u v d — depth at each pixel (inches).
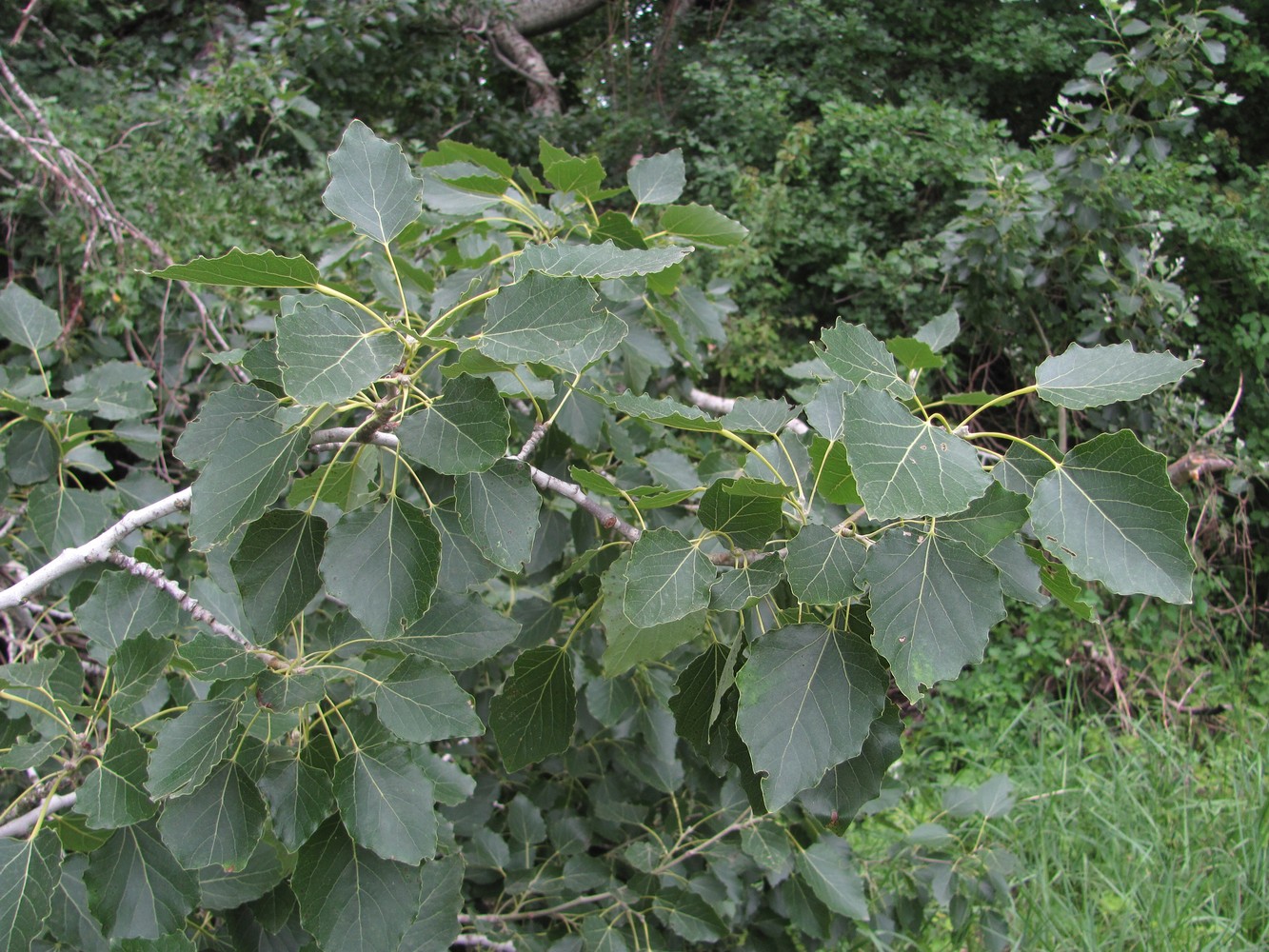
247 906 57.1
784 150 282.8
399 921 45.4
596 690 81.7
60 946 56.1
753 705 42.5
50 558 72.5
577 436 69.6
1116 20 219.9
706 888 88.1
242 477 42.9
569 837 95.0
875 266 262.5
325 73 262.1
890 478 37.4
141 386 78.6
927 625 40.2
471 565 51.2
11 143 156.3
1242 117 329.4
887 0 360.5
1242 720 192.1
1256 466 203.3
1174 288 203.5
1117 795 160.2
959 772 184.5
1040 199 215.5
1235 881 136.4
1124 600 223.3
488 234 89.0
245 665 46.7
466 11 328.8
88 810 45.8
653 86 395.2
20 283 162.6
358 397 45.8
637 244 74.4
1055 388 43.7
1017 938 127.3
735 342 245.4
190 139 178.9
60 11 238.2
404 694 48.1
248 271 42.1
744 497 46.4
